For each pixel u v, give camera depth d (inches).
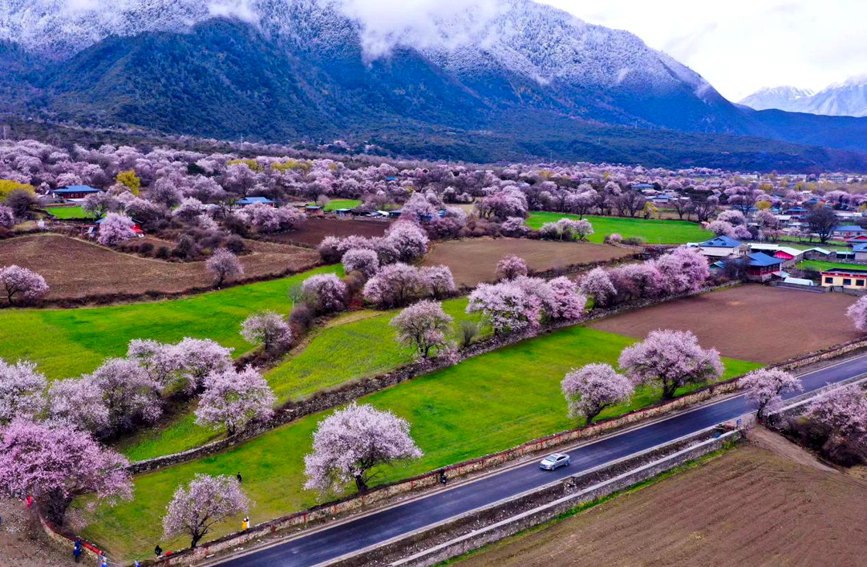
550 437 3038.9
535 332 4670.3
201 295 5196.9
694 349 3622.0
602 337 4660.4
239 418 3063.5
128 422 3144.7
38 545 2224.4
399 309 5137.8
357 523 2402.8
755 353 4387.3
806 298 5915.4
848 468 3058.6
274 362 4052.7
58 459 2316.7
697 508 2588.6
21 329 4178.2
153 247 6240.2
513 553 2282.2
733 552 2314.2
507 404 3494.1
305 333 4537.4
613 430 3248.0
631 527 2452.0
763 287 6353.3
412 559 2160.4
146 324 4448.8
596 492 2642.7
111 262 5866.1
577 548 2315.5
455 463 2802.7
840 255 7755.9
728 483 2787.9
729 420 3358.8
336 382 3690.9
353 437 2566.4
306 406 3363.7
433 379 3831.2
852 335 4795.8
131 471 2751.0
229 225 7386.8
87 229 6791.3
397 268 5339.6
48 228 6668.3
